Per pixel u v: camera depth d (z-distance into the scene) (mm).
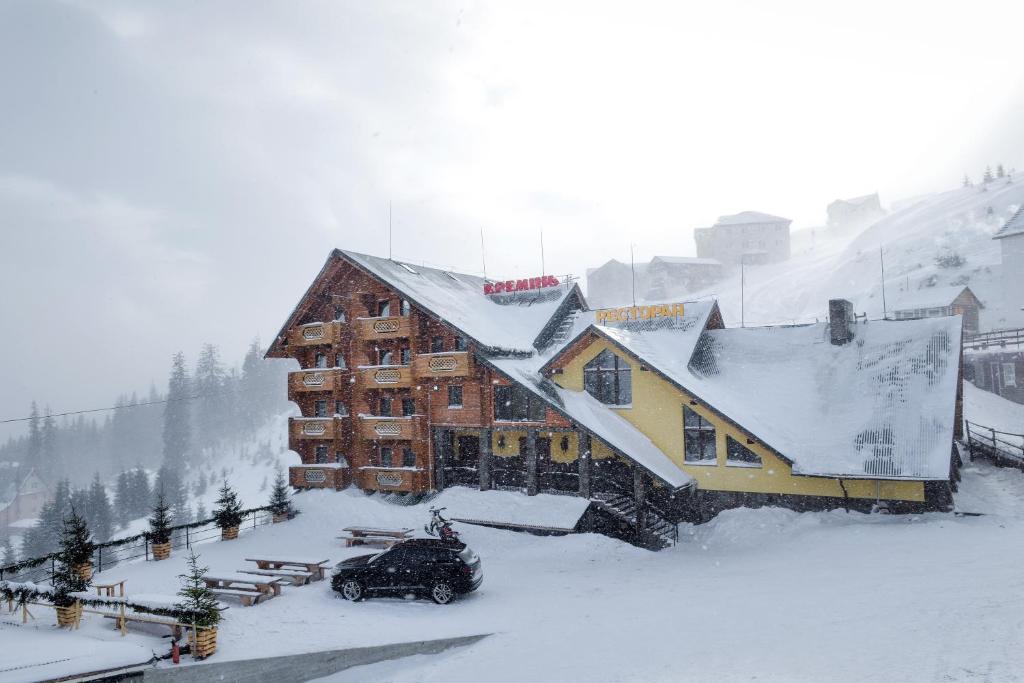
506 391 32281
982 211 112312
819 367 30406
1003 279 63531
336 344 36625
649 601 17781
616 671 11547
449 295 37906
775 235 145875
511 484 33156
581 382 33281
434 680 13016
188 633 15602
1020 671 7898
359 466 35375
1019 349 48062
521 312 39344
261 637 16297
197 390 172000
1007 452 30188
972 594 13031
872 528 24047
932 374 27312
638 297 136125
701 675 10375
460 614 18250
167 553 26859
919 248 107688
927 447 24578
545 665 12734
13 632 16328
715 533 27375
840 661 9859
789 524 26281
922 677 8414
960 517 23719
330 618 18031
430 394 33750
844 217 173500
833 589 16281
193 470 147250
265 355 38969
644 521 27531
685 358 32438
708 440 29750
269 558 23438
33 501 136750
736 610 15250
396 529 29625
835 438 26562
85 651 14242
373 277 34750
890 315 71062
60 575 17438
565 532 27031
